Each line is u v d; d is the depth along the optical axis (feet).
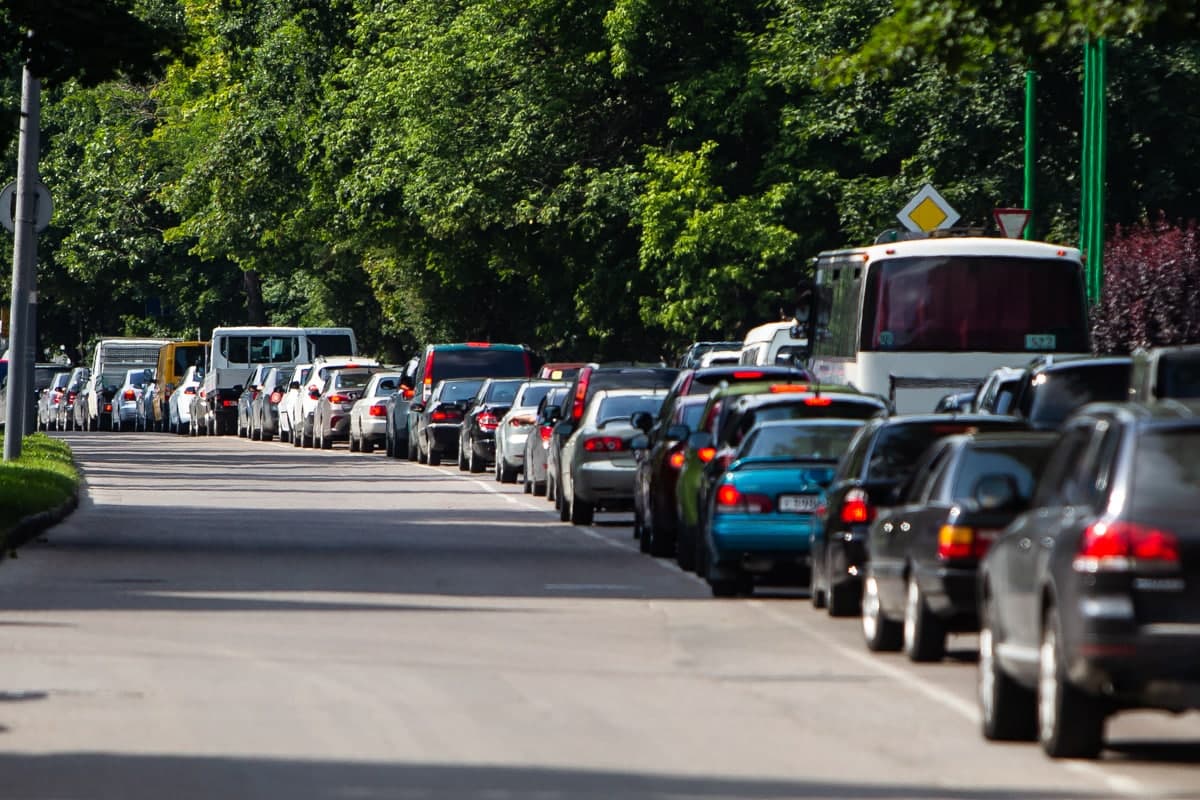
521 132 500.74
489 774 96.22
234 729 109.70
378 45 559.38
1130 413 98.07
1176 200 425.69
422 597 181.78
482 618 165.99
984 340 285.64
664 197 458.91
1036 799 90.33
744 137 485.15
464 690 125.18
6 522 231.91
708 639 153.07
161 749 103.30
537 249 544.21
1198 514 93.71
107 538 243.81
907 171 431.02
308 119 606.55
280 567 209.15
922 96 418.72
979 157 427.33
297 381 563.07
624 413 273.75
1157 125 415.03
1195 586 92.73
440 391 438.81
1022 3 179.22
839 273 302.04
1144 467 95.14
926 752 102.99
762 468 180.04
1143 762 100.27
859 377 286.87
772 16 484.33
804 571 180.75
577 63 506.07
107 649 143.64
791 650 146.82
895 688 127.24
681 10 483.92
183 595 181.16
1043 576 97.96
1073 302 286.25
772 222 453.17
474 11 514.68
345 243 613.52
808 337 324.80
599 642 150.82
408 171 527.81
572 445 272.72
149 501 316.60
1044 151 423.23
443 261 578.25
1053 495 103.76
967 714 116.47
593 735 108.27
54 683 126.72
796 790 92.22
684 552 208.74
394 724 111.65
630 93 509.76
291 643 148.05
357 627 158.61
